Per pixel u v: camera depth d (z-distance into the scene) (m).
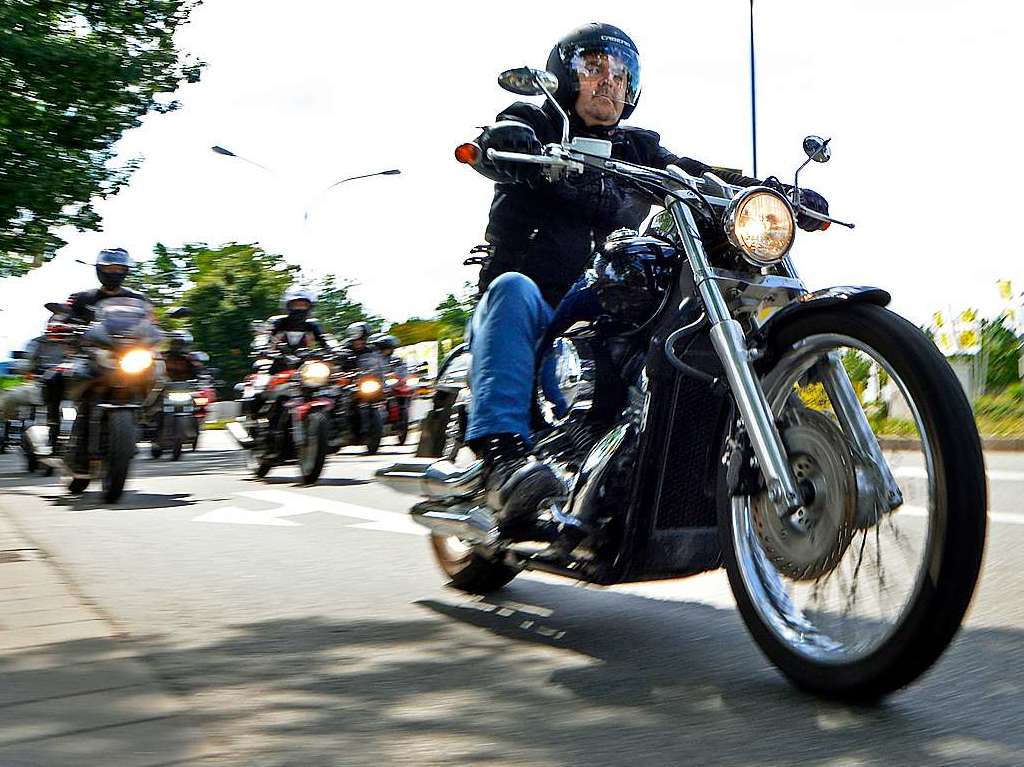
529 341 3.52
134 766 2.37
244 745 2.51
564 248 3.73
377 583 4.59
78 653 3.36
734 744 2.45
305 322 11.95
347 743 2.52
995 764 2.28
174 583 4.60
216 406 36.38
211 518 6.94
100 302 8.27
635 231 3.28
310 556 5.31
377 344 16.83
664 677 3.04
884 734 2.49
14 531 6.27
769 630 2.84
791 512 2.70
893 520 2.64
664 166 3.94
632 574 3.14
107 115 23.08
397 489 3.99
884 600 2.64
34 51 21.39
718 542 3.22
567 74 3.80
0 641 3.52
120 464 7.80
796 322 2.78
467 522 3.56
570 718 2.68
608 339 3.28
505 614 3.95
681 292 3.04
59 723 2.67
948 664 3.06
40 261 24.11
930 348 2.54
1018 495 6.84
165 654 3.38
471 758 2.40
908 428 2.60
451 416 3.93
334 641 3.55
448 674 3.13
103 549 5.55
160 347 8.23
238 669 3.20
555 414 3.44
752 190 2.86
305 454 9.54
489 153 3.12
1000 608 3.76
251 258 67.75
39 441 9.70
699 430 3.09
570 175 3.47
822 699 2.77
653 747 2.45
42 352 11.86
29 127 22.67
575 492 3.18
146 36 23.61
